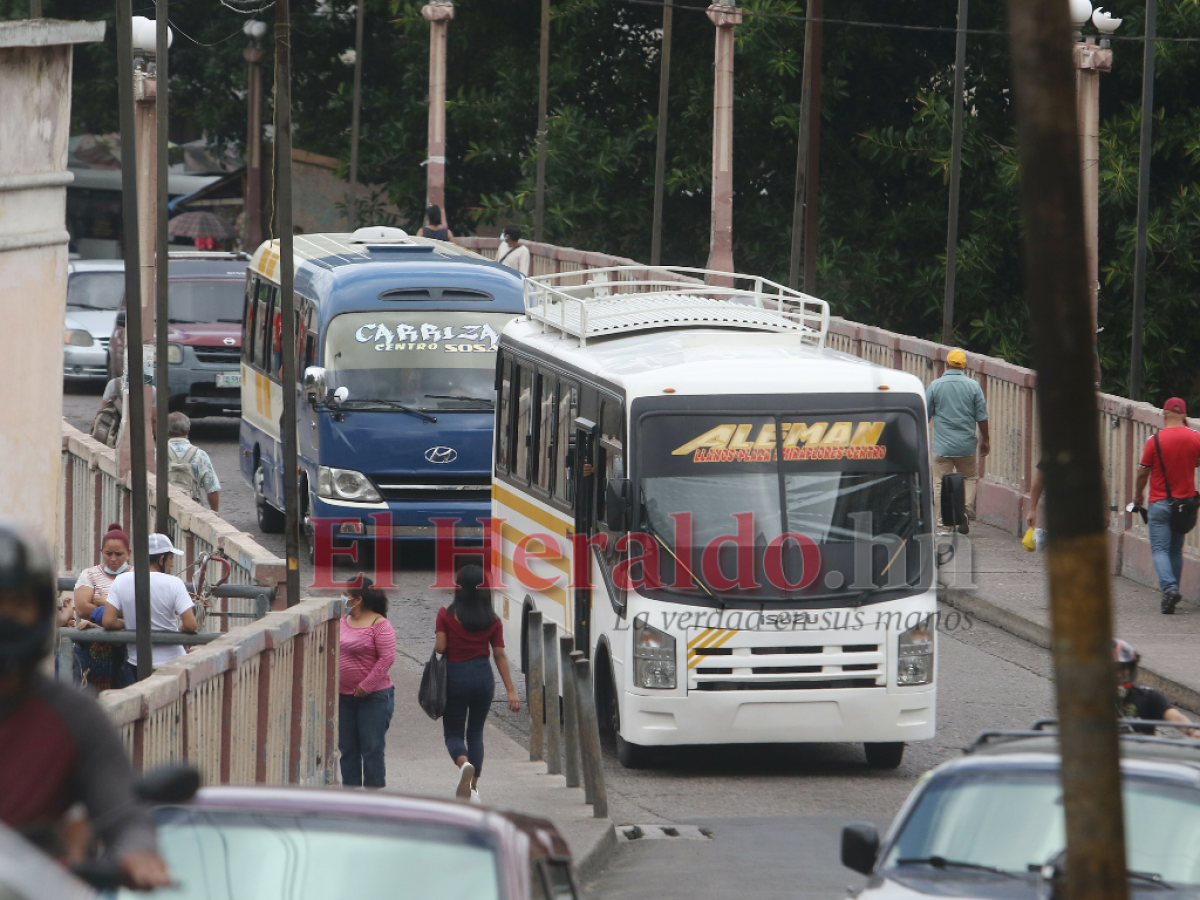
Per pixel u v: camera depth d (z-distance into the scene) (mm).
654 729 43125
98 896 13453
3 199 29672
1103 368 115938
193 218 154625
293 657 35719
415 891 16141
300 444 68562
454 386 66312
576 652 39062
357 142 138750
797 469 43812
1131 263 114375
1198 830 22625
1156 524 59219
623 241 139750
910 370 80625
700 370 44125
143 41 62500
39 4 68875
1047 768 23984
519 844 16828
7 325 30047
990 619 61125
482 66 145375
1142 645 55000
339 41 160250
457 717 40906
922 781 24531
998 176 121938
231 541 45406
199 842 16562
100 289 112625
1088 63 79312
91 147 189750
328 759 38719
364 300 66500
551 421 50656
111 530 43531
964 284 122125
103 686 41594
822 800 42406
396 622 59750
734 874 34375
